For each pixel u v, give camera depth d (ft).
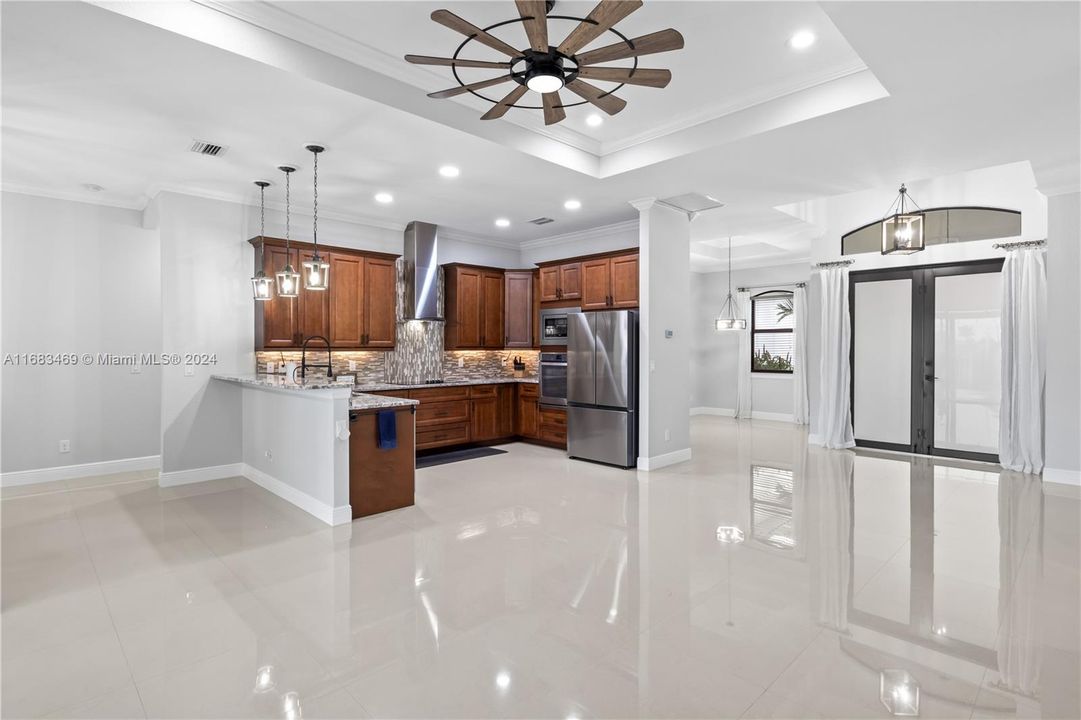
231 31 8.91
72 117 11.50
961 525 13.17
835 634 8.18
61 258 17.52
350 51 10.22
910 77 9.95
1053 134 12.50
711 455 21.83
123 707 6.47
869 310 23.32
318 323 18.81
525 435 24.02
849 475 18.38
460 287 23.29
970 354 20.99
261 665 7.36
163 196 16.46
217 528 12.86
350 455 13.61
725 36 9.99
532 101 12.65
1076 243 16.89
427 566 10.68
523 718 6.34
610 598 9.36
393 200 18.26
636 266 19.33
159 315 19.33
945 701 6.61
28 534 12.42
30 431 17.06
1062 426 17.34
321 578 10.11
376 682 7.00
